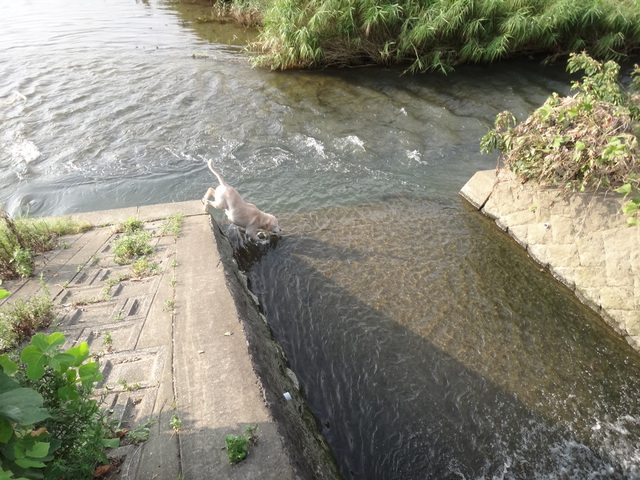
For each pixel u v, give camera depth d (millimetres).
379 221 6469
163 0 19859
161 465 2549
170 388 3100
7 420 1499
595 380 4086
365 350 4367
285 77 11664
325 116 9617
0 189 7168
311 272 5457
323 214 6676
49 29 15219
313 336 4562
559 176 5398
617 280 4680
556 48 12500
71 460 2143
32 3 18938
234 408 2930
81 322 3779
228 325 3715
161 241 5098
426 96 10547
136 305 4000
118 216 5703
